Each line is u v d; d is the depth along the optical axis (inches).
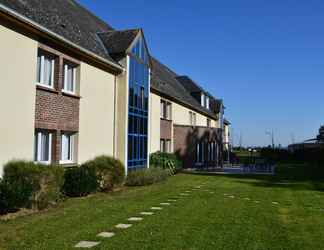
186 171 1167.6
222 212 427.8
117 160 637.9
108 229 329.4
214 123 1902.1
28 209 410.0
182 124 1277.1
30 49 476.7
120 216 389.1
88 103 637.3
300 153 1990.7
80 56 608.1
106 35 791.7
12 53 444.5
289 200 550.0
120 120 743.1
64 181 484.4
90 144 646.5
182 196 561.9
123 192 598.2
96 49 680.4
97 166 579.8
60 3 754.8
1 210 378.9
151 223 358.0
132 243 286.2
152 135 1014.4
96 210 419.2
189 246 281.1
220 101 1968.5
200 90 1664.6
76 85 607.5
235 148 3939.5
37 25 470.0
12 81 445.4
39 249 265.7
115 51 740.7
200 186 721.6
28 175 408.8
